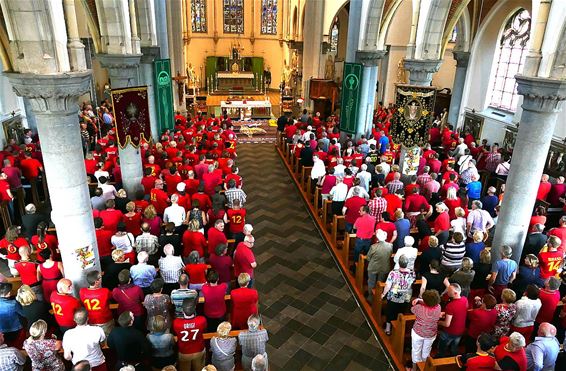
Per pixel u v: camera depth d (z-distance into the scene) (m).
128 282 5.71
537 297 5.70
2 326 5.68
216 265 6.74
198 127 16.64
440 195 10.04
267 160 17.44
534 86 6.72
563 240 7.57
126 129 9.69
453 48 19.28
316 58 24.86
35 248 7.44
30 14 4.96
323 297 8.42
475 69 17.77
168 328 5.48
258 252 10.06
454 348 5.85
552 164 13.18
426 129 9.84
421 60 10.69
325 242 10.59
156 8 14.55
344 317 7.84
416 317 5.73
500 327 5.59
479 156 13.30
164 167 11.45
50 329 6.06
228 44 34.19
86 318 4.88
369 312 7.77
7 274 8.72
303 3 25.70
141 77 13.65
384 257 7.25
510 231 7.57
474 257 7.04
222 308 5.97
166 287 6.53
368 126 15.88
